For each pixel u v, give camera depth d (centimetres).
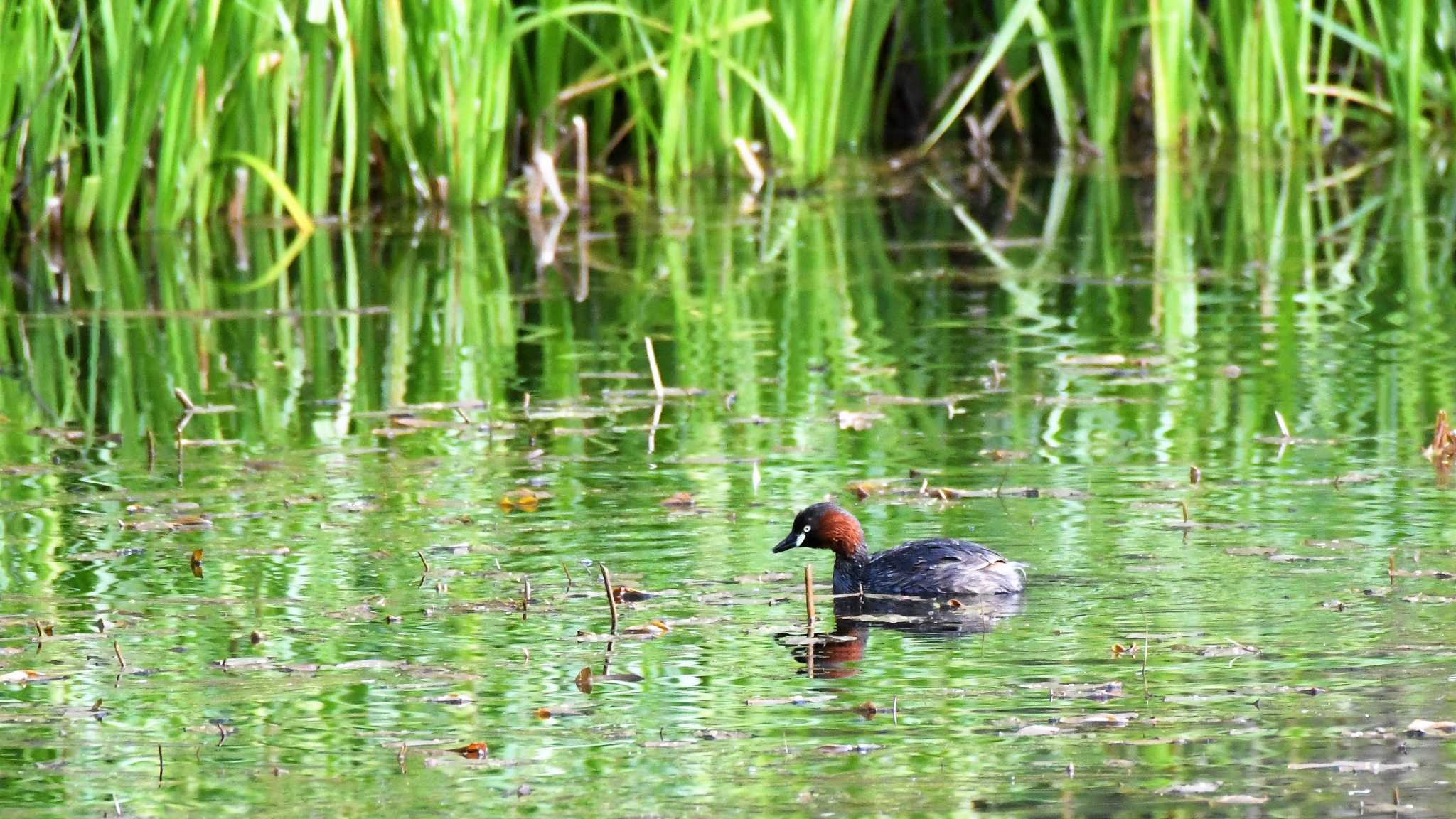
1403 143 2944
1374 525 1205
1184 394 1592
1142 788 810
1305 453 1391
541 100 2611
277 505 1320
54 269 2281
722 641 1032
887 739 877
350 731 903
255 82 2389
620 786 827
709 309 2022
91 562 1190
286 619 1073
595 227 2517
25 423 1591
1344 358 1705
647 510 1298
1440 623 1012
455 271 2252
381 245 2409
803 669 982
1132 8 2980
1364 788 805
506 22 2541
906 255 2308
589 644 1027
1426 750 844
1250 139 2959
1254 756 842
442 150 2588
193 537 1245
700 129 2744
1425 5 2936
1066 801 801
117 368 1800
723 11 2645
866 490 1326
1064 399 1586
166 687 966
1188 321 1898
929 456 1423
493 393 1669
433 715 922
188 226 2520
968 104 3042
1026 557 1165
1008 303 2016
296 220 2509
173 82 2345
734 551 1205
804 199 2686
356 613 1081
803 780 830
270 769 857
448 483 1371
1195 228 2430
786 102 2708
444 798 820
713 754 864
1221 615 1042
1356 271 2128
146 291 2159
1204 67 2945
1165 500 1277
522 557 1191
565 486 1363
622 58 2700
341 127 2641
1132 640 1007
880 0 2878
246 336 1939
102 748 888
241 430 1555
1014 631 1032
